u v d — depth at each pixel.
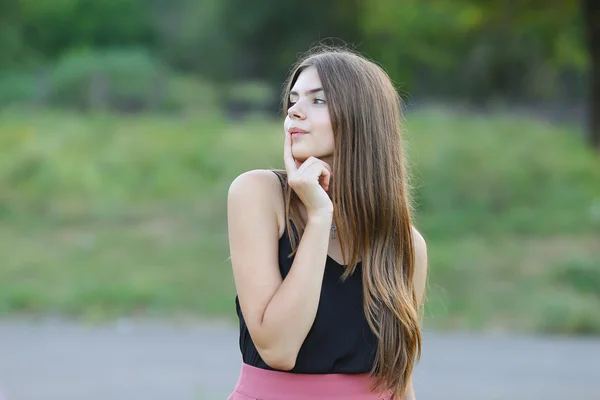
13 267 15.23
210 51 58.53
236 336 11.76
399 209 3.64
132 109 32.50
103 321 12.62
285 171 3.67
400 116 3.98
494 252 16.11
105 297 13.47
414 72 51.06
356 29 53.84
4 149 21.86
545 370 10.09
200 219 18.55
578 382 9.53
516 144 22.33
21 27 56.22
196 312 13.14
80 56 34.62
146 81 33.00
